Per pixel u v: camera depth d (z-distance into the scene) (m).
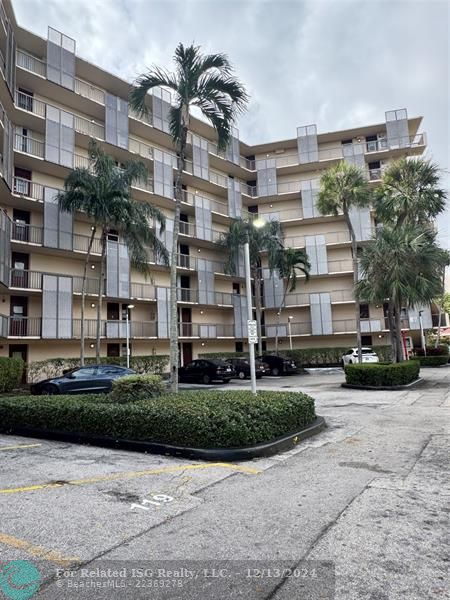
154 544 3.42
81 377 16.09
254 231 29.55
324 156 37.06
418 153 35.25
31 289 21.56
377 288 17.86
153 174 28.83
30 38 23.25
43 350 22.91
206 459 6.12
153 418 6.84
